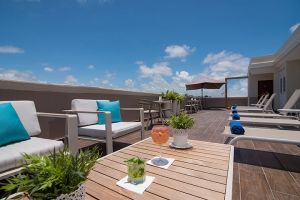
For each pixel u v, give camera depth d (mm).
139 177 955
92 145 3098
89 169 646
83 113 2682
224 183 962
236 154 2645
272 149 2873
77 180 596
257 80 11758
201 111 10617
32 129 1980
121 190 892
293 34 6062
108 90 4539
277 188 1682
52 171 554
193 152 1449
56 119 3254
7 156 1283
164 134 1223
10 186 537
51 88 3131
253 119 3807
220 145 1640
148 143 1749
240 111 6520
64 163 591
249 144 3146
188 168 1148
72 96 3553
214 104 13914
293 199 1515
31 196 540
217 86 13469
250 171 2051
